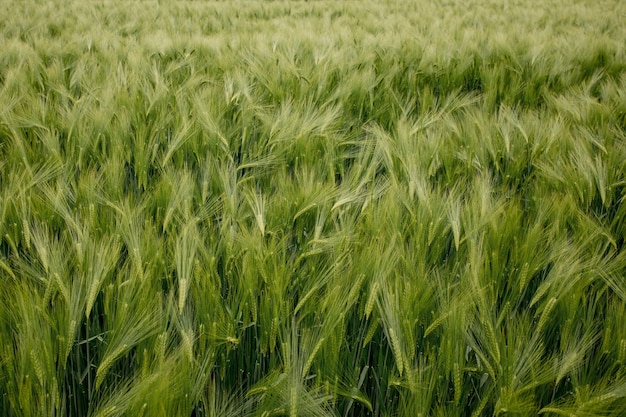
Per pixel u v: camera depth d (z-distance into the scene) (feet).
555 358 3.82
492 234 4.85
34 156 6.79
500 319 3.98
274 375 3.66
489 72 12.15
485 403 3.55
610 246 5.57
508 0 39.17
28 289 3.89
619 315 3.82
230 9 28.45
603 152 7.13
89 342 4.19
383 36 16.94
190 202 5.49
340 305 3.80
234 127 8.06
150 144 7.32
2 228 4.89
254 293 4.13
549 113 9.12
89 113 7.84
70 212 5.14
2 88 9.18
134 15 24.72
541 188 6.20
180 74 11.94
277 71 10.98
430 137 7.29
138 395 3.17
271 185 6.46
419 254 4.56
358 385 3.99
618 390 3.35
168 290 4.67
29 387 3.16
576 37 17.51
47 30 19.26
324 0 36.42
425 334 3.89
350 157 7.60
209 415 3.42
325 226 5.32
